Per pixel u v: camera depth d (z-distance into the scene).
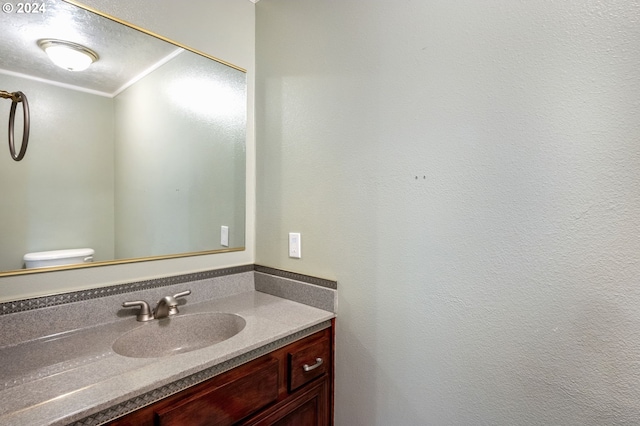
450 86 0.99
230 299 1.47
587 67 0.77
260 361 1.02
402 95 1.10
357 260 1.23
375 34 1.17
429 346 1.05
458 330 0.99
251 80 1.62
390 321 1.14
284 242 1.49
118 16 1.19
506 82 0.89
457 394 0.99
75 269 1.11
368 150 1.19
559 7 0.81
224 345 0.97
